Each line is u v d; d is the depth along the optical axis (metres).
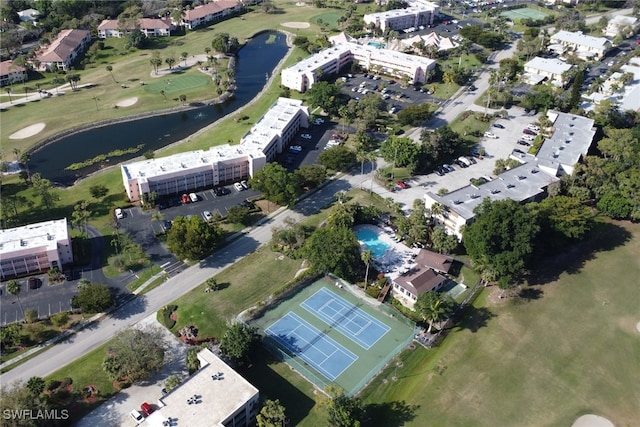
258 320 182.50
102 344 171.50
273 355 169.25
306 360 168.00
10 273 196.25
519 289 197.25
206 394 145.00
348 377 162.50
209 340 172.75
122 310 184.75
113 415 148.88
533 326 181.25
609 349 173.75
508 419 150.25
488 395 156.88
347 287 198.25
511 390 158.62
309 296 193.88
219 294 192.25
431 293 177.38
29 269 198.88
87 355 167.25
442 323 181.25
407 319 183.62
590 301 192.88
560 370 165.75
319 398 151.75
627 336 179.00
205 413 139.75
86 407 150.88
